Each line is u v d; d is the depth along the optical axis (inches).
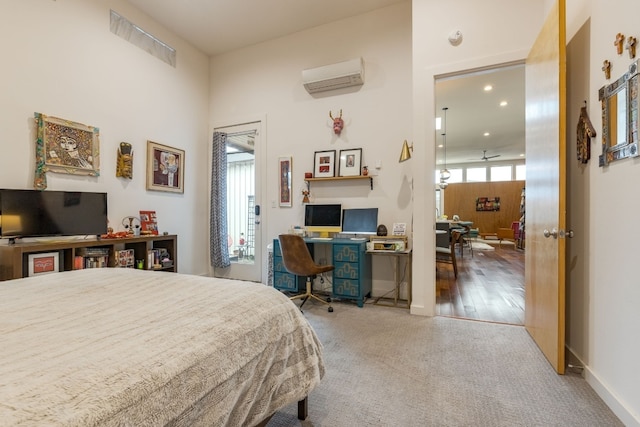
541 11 103.7
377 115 143.9
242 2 137.9
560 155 74.5
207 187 182.4
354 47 148.6
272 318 48.9
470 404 62.7
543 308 85.0
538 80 90.3
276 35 163.6
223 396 35.0
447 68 113.7
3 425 20.6
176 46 162.1
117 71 133.0
